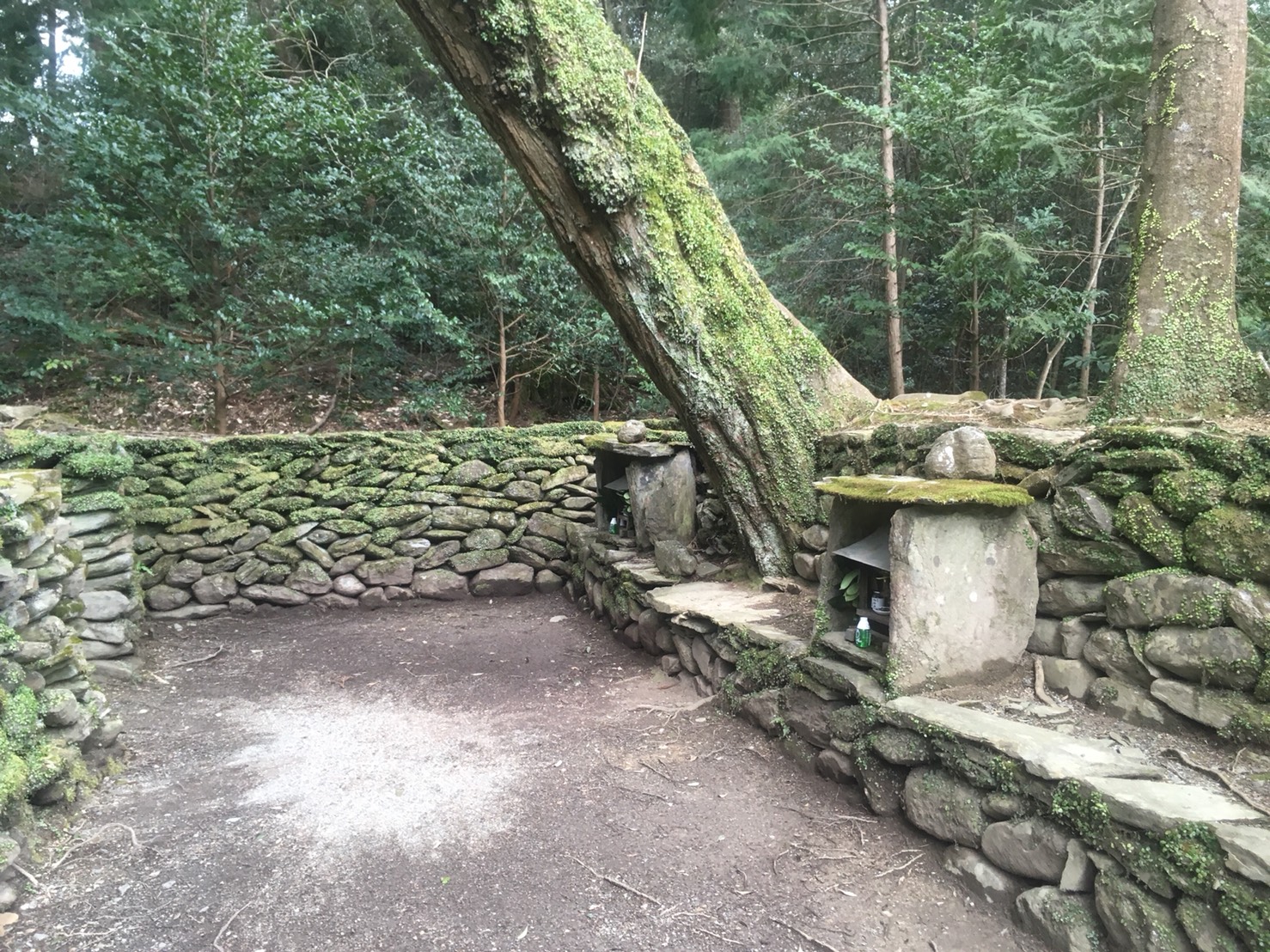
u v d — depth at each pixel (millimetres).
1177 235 3037
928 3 7531
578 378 8594
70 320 6480
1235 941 1555
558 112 3479
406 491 6469
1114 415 3094
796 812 2682
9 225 6707
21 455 4277
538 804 2814
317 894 2254
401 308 7094
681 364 4000
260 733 3664
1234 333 2986
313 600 6184
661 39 10086
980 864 2160
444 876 2342
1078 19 5441
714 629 3730
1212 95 3002
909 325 7887
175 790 3008
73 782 2789
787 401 4180
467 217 7230
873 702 2598
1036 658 2730
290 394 8141
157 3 6457
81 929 2070
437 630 5641
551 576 6637
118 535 4711
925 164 6836
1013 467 2938
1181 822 1674
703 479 5559
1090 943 1813
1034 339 6973
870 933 2027
